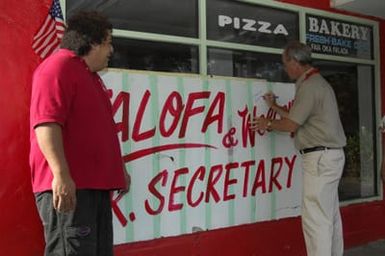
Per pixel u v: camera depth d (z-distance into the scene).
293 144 4.71
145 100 3.80
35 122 2.51
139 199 3.76
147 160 3.80
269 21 4.77
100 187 2.70
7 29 3.22
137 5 3.89
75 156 2.65
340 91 5.46
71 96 2.61
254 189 4.45
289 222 4.72
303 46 4.18
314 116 4.12
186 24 4.18
